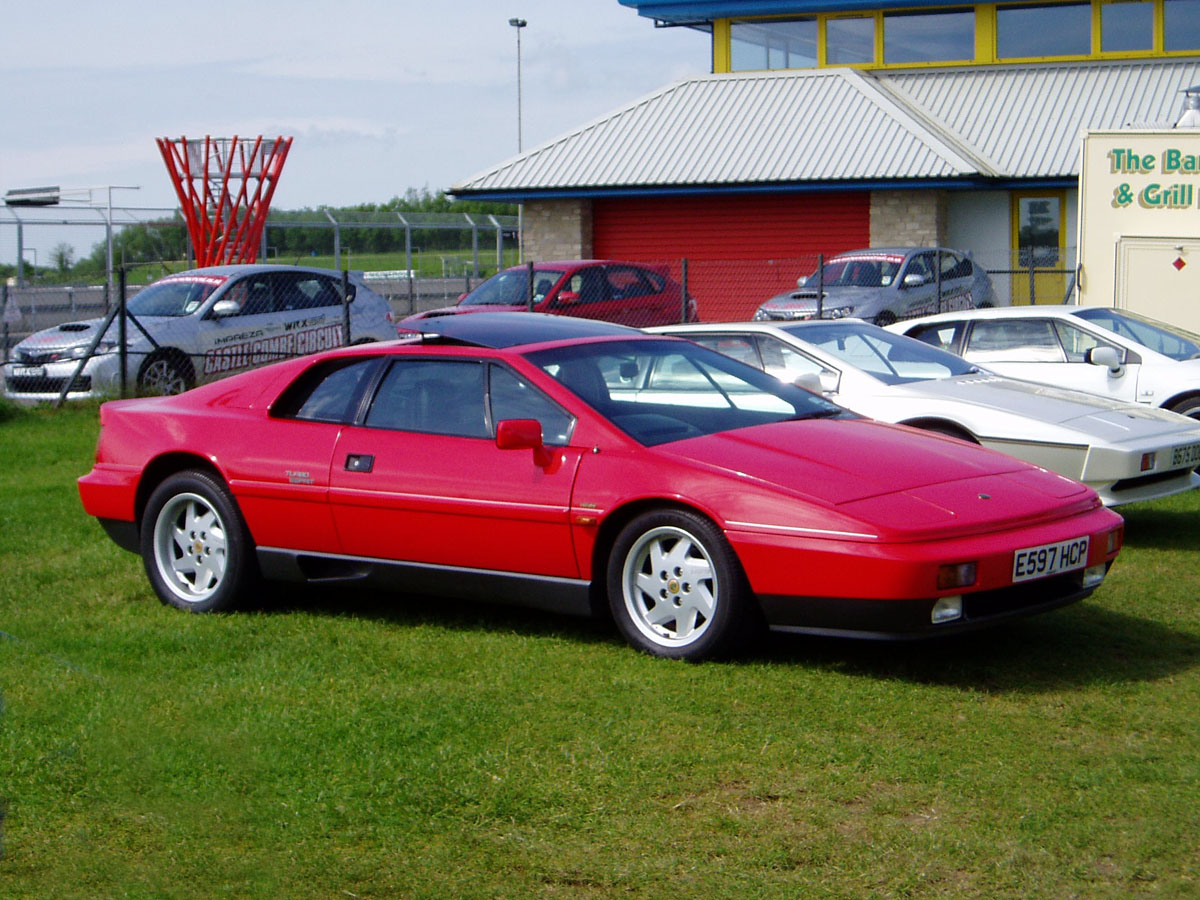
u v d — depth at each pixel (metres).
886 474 5.45
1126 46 26.06
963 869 3.61
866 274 19.64
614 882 3.57
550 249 26.67
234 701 5.10
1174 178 14.35
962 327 11.08
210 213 28.02
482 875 3.63
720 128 26.09
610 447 5.68
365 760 4.44
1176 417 8.31
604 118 27.31
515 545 5.81
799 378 7.52
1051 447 7.78
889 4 27.23
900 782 4.20
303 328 16.94
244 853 3.80
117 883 3.63
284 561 6.47
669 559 5.53
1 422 14.43
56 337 15.80
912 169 23.28
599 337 6.48
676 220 26.14
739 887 3.52
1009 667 5.41
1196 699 4.98
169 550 6.80
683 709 4.91
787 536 5.16
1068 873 3.57
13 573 7.51
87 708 5.03
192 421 6.78
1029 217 24.50
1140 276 14.63
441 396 6.22
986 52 27.00
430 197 60.56
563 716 4.86
